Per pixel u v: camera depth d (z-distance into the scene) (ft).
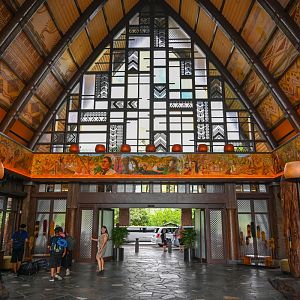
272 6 30.48
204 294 21.77
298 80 33.78
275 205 41.24
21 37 32.76
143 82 47.26
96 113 45.91
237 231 40.68
